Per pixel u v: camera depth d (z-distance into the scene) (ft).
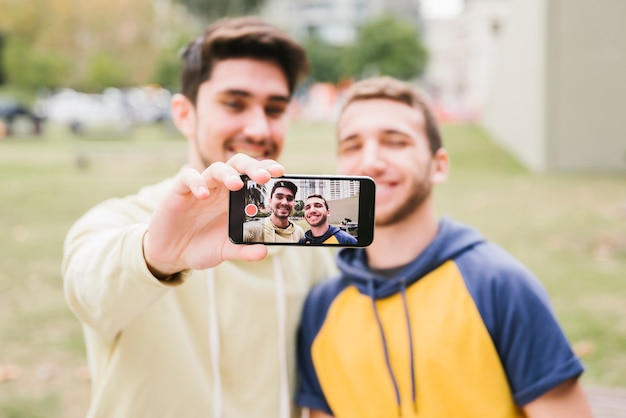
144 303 4.51
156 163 47.60
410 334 5.39
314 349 5.90
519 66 51.55
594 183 36.96
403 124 5.76
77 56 121.60
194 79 6.04
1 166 43.98
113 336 5.06
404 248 5.81
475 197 31.83
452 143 61.31
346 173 6.06
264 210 4.16
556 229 24.29
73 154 52.29
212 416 5.37
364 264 5.93
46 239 23.18
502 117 61.46
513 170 43.52
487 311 5.31
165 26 126.62
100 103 111.55
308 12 271.90
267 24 6.15
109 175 40.96
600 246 21.58
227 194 4.10
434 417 5.19
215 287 5.66
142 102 127.44
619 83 42.50
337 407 5.67
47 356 13.42
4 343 14.02
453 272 5.57
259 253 4.03
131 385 5.20
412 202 5.71
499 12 166.20
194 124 6.15
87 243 5.09
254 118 5.86
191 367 5.37
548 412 5.17
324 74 175.73
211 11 139.74
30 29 109.91
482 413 5.12
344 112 6.09
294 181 4.19
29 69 108.68
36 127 70.44
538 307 5.29
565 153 43.55
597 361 12.66
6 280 18.31
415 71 160.97
